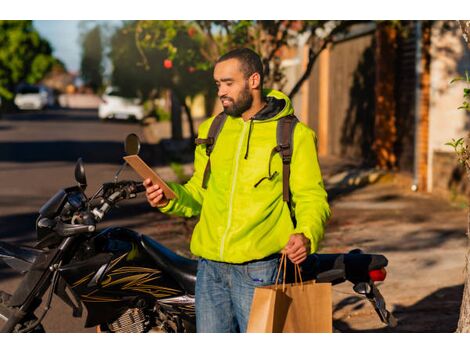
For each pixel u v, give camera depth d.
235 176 3.76
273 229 3.75
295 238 3.55
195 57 11.76
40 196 12.96
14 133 28.94
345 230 10.10
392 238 9.55
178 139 25.34
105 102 36.84
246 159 3.74
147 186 3.79
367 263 4.27
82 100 78.94
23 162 18.44
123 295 4.39
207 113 25.69
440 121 13.16
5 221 10.66
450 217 10.93
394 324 4.40
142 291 4.41
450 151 12.95
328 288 3.72
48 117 42.72
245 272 3.78
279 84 11.76
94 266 4.25
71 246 4.26
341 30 11.26
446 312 6.39
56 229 4.15
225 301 3.87
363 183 14.57
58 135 28.14
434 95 13.18
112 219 10.73
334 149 19.97
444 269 7.92
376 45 15.95
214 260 3.83
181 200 3.92
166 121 38.41
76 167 4.16
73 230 4.11
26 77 56.62
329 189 13.98
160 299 4.46
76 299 4.36
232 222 3.75
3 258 4.30
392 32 15.11
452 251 8.78
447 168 12.52
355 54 17.94
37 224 4.17
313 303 3.68
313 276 4.18
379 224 10.48
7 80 54.66
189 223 10.29
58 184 14.48
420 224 10.44
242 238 3.74
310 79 22.36
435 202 12.24
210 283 3.89
